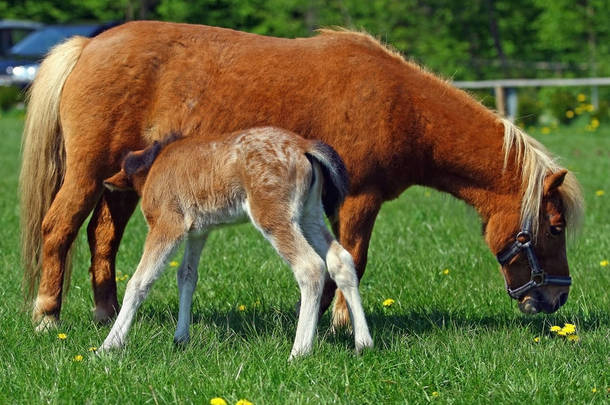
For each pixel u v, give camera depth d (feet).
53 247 27.09
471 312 29.50
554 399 20.59
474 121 27.14
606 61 138.21
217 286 32.45
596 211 48.73
